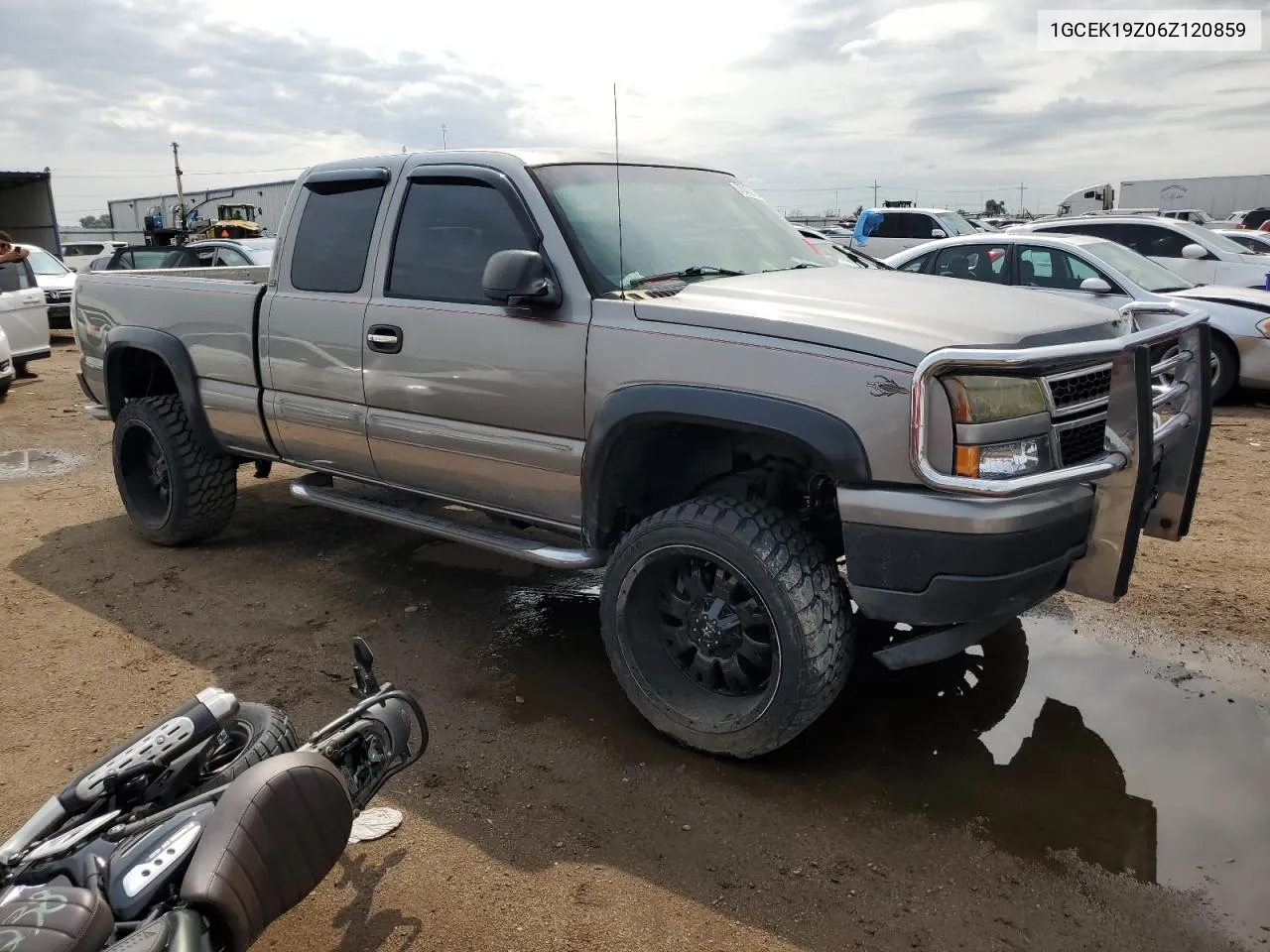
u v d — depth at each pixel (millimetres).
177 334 5074
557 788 3123
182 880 1892
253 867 1851
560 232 3523
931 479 2697
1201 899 2580
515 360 3574
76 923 1628
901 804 3012
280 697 3744
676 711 3293
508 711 3627
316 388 4398
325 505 4547
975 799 3033
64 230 41031
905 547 2809
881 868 2723
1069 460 3004
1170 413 3498
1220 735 3396
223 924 1808
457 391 3793
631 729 3480
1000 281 9055
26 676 3928
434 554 5359
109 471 7445
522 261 3357
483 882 2691
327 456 4535
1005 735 3414
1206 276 10531
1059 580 3105
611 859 2779
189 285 4988
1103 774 3160
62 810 2033
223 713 2248
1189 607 4461
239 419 4859
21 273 12281
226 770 2406
